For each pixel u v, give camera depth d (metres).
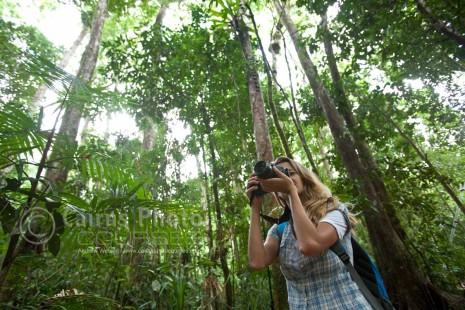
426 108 6.04
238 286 4.02
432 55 4.72
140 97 5.12
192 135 5.23
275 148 5.71
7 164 1.43
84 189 3.82
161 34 5.19
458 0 3.25
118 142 5.89
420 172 5.02
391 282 4.40
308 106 6.93
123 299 3.09
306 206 1.32
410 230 5.05
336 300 1.11
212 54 5.00
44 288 2.33
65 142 1.68
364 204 4.00
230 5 4.85
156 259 3.52
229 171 4.44
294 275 1.25
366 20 3.98
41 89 6.06
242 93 5.00
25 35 5.77
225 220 4.42
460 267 4.86
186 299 3.45
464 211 6.30
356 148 5.57
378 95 5.46
